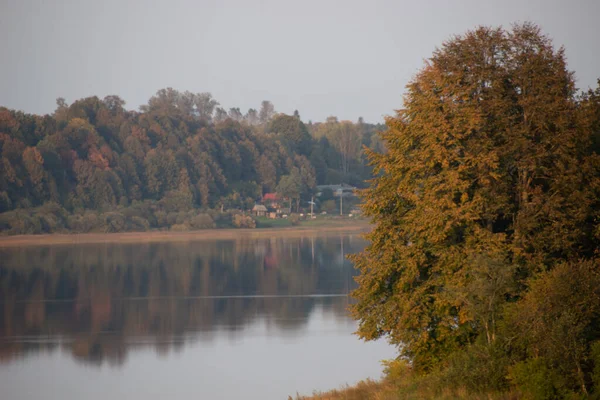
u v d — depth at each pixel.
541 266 102.75
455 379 94.81
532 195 108.12
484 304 97.19
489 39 113.75
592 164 106.69
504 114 110.94
